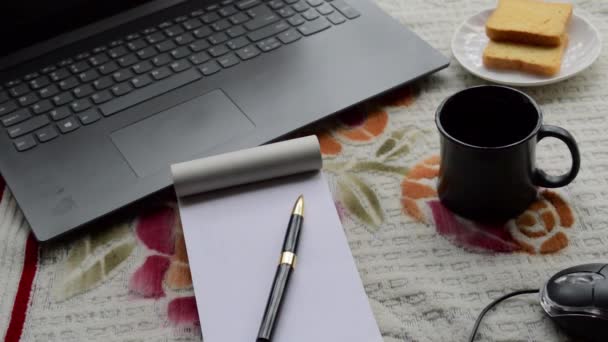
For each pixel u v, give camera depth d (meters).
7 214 0.62
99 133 0.65
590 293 0.46
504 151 0.50
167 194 0.62
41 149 0.64
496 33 0.70
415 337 0.51
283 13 0.76
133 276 0.56
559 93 0.67
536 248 0.55
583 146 0.62
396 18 0.79
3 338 0.53
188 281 0.56
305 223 0.56
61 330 0.54
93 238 0.59
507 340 0.49
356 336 0.48
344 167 0.63
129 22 0.77
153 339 0.52
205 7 0.78
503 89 0.53
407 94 0.69
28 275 0.57
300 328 0.49
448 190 0.56
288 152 0.58
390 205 0.60
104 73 0.71
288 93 0.67
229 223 0.56
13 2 0.73
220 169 0.57
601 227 0.56
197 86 0.69
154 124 0.65
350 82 0.68
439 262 0.55
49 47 0.75
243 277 0.52
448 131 0.55
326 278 0.52
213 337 0.49
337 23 0.75
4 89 0.71
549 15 0.70
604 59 0.70
